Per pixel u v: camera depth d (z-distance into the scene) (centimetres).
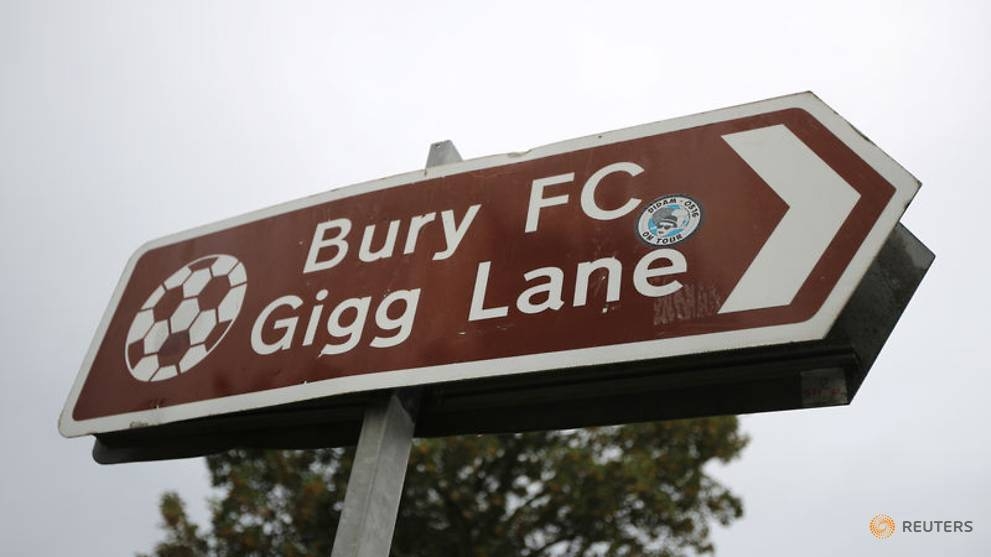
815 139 259
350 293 290
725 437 1240
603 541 1181
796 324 226
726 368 241
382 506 246
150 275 342
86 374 321
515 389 264
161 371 306
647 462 1175
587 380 254
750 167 261
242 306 309
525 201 284
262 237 328
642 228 261
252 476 1204
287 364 280
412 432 265
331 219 318
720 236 250
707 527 1202
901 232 249
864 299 240
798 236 241
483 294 267
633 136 285
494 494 1204
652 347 236
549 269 264
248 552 1155
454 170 306
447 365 255
